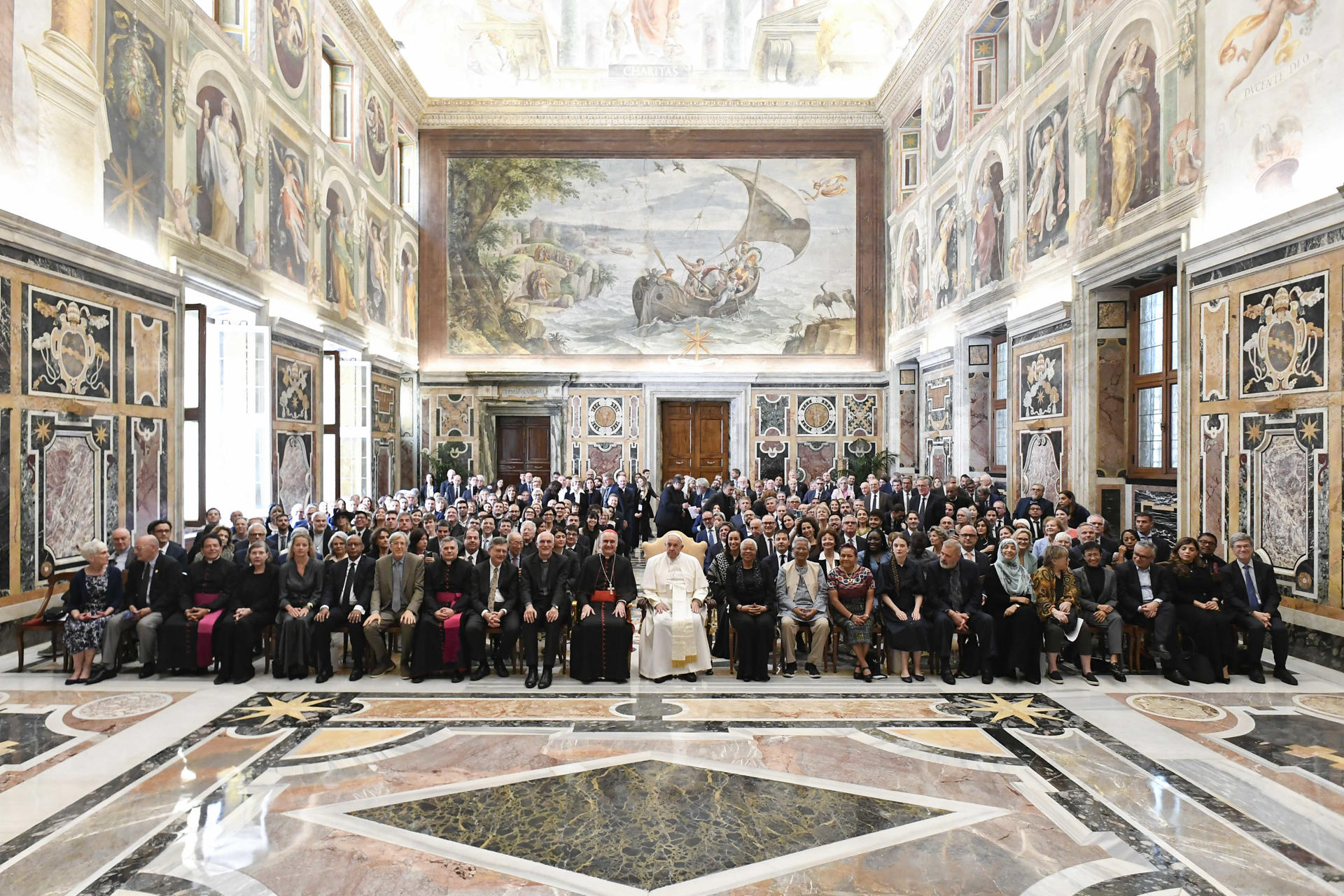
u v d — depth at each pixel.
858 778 4.92
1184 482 9.20
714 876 3.77
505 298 21.05
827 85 20.92
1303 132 7.45
